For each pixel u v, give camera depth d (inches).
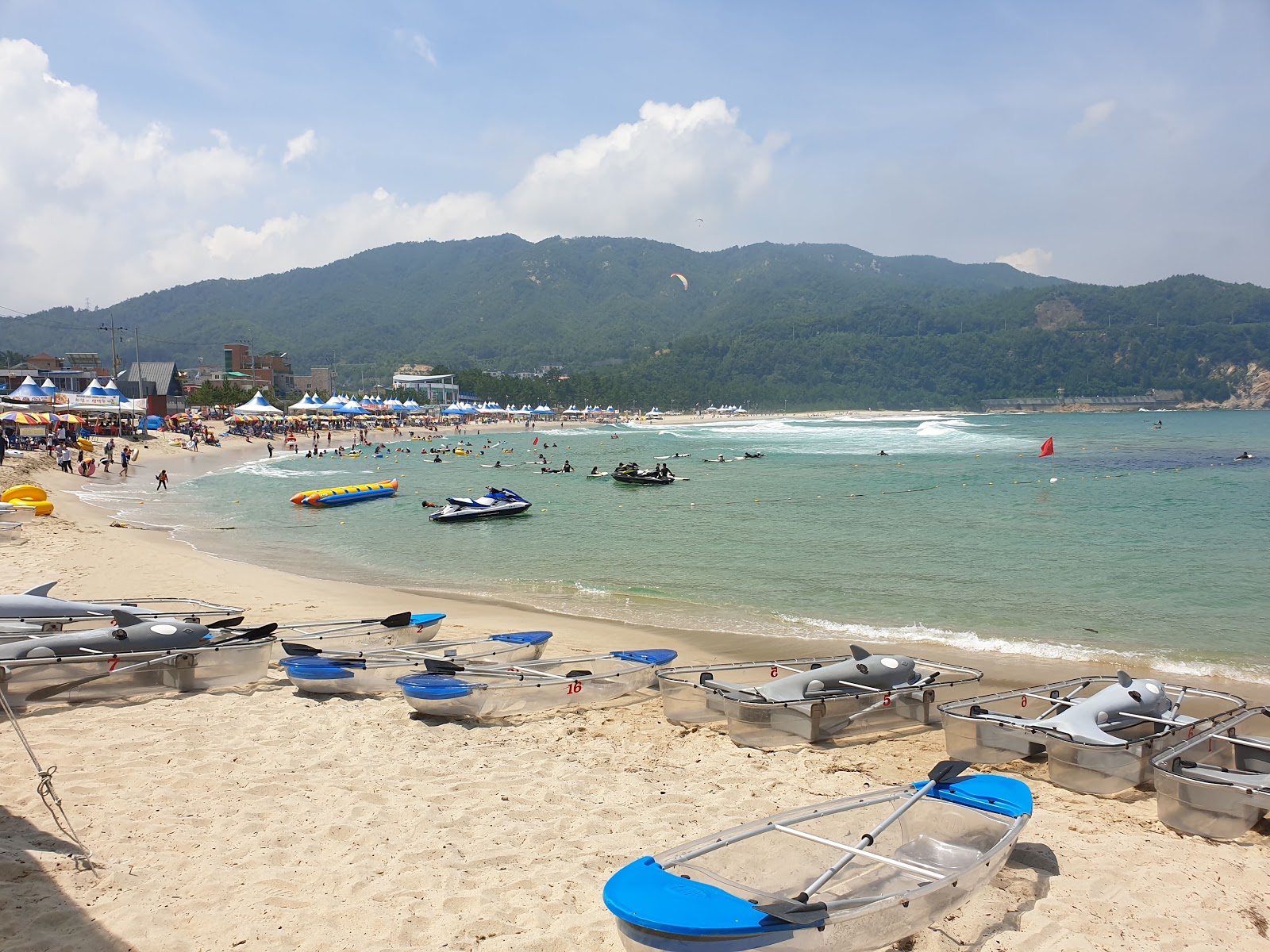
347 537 1180.5
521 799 310.8
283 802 299.4
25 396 2413.9
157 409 4414.4
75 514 1278.3
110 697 420.8
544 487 1913.1
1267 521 1220.5
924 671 451.8
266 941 210.5
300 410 4242.1
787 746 386.6
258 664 462.3
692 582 836.0
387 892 237.1
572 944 214.2
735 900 203.3
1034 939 226.8
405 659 466.9
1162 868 273.1
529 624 657.0
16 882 230.2
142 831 269.1
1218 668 535.5
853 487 1797.5
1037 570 871.1
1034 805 328.2
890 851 249.8
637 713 436.8
